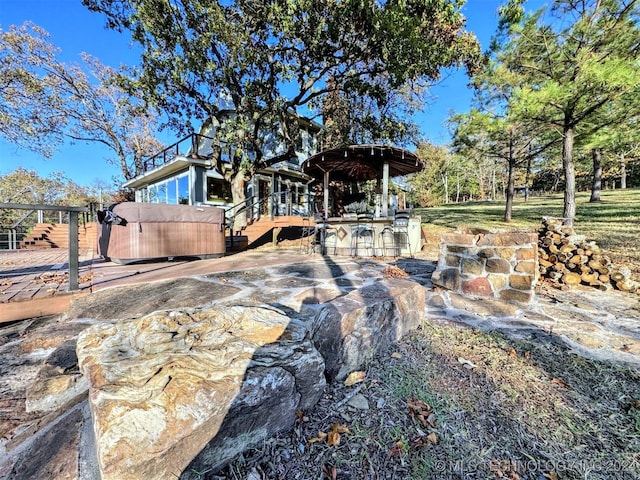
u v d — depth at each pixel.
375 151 6.10
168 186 11.72
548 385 1.63
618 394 1.54
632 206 11.25
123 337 1.42
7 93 11.51
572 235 4.09
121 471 0.91
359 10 5.91
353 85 8.27
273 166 12.38
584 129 6.92
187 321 1.52
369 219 6.46
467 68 8.41
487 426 1.33
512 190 10.16
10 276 3.85
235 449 1.16
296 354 1.45
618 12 5.76
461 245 3.34
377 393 1.57
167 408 1.04
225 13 6.40
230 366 1.26
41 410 1.45
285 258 6.09
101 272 4.34
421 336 2.27
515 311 2.75
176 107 8.59
